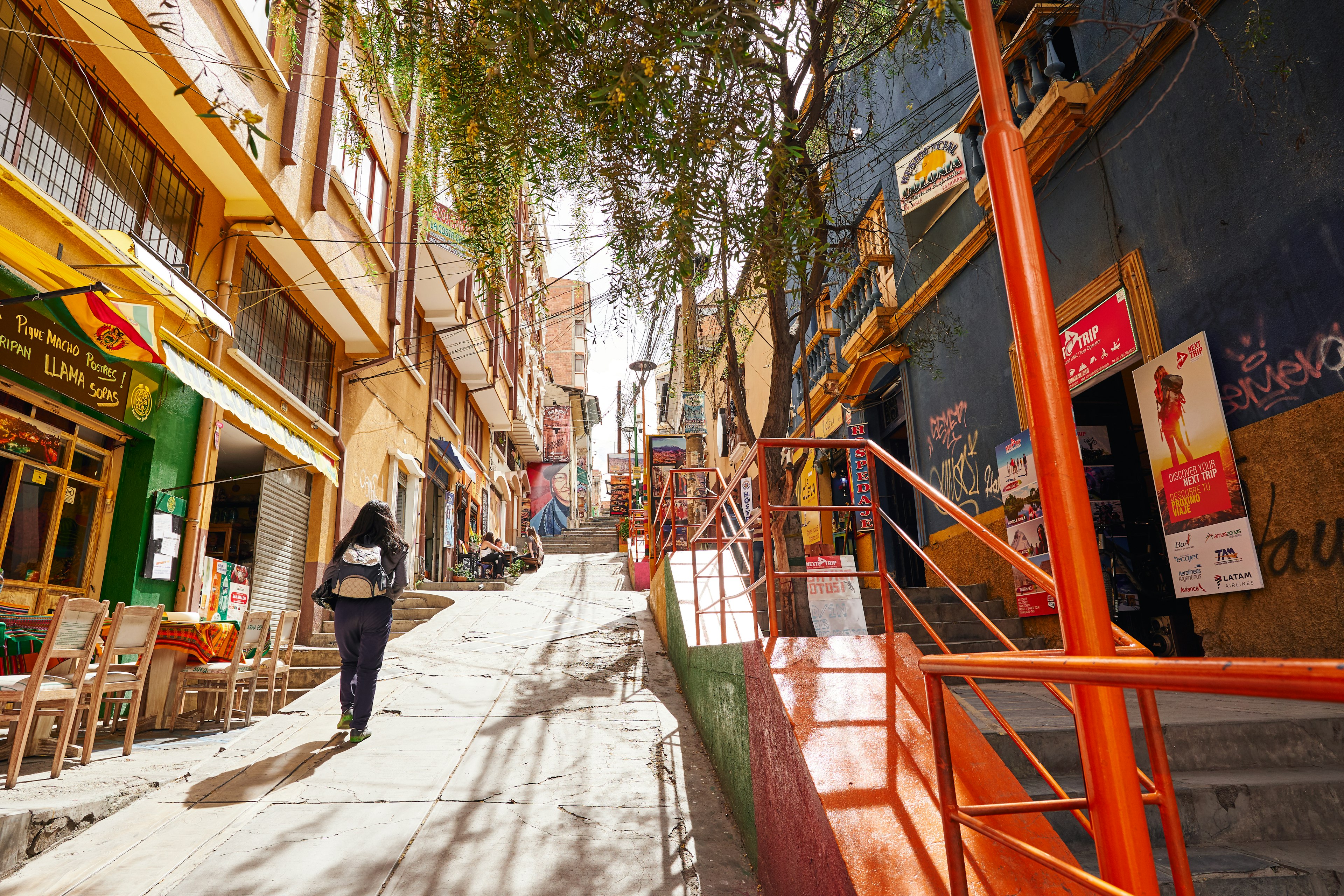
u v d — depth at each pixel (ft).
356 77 28.78
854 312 38.75
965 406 29.53
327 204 29.22
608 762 14.24
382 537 16.33
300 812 11.89
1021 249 5.92
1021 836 7.37
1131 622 23.00
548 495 117.80
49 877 9.68
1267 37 16.69
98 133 20.58
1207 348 18.11
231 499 33.42
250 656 24.50
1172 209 19.44
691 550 18.48
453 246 37.83
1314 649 15.44
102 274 18.94
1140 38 19.81
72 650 13.47
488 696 18.62
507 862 10.37
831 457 43.24
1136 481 24.77
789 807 8.77
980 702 14.73
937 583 31.81
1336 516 15.05
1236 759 11.26
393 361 43.65
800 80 17.53
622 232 13.80
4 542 19.34
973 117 26.53
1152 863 4.83
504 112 12.30
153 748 16.21
